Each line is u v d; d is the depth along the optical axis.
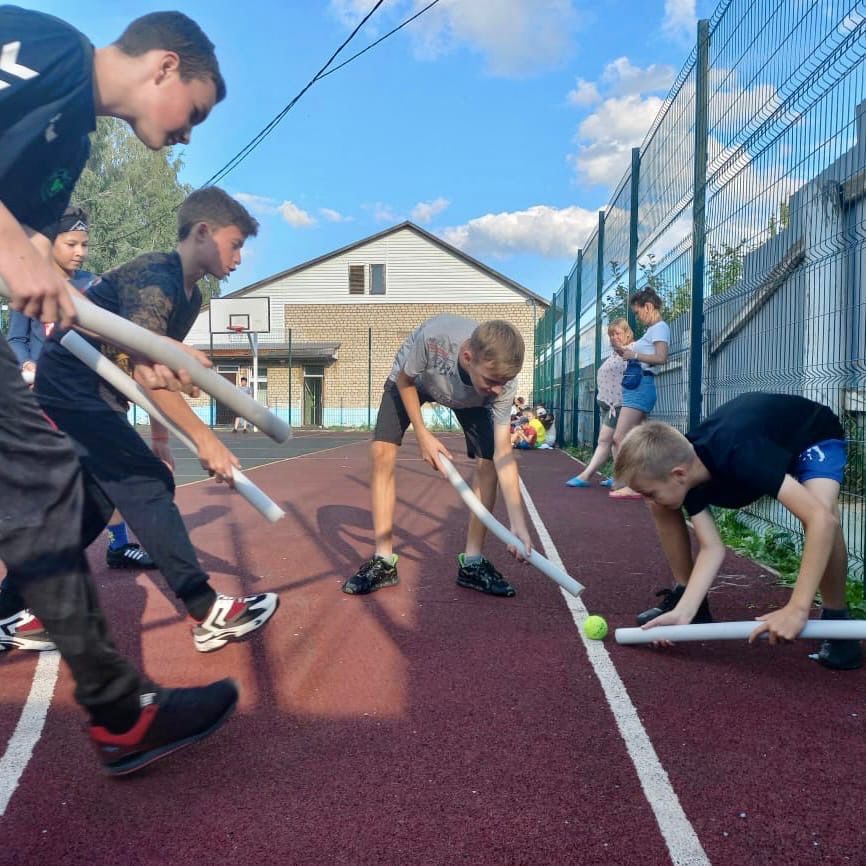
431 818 1.67
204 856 1.54
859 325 3.53
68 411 2.36
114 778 1.83
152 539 2.45
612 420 7.59
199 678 2.46
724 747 1.99
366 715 2.18
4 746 2.01
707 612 2.97
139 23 1.58
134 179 33.53
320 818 1.67
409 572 3.91
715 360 5.47
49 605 1.53
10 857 1.53
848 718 2.16
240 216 2.40
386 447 3.53
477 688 2.37
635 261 8.00
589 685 2.39
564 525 5.35
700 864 1.51
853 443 3.65
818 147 3.80
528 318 28.75
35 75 1.37
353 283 29.48
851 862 1.51
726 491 2.58
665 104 6.56
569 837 1.59
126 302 2.22
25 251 1.34
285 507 6.44
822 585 2.59
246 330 26.12
